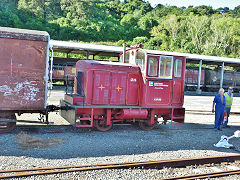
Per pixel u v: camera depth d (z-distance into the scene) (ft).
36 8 269.85
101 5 372.17
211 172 16.93
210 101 69.41
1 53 22.30
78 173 15.12
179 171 17.17
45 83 23.81
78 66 29.45
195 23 244.01
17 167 15.57
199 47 230.89
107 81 27.22
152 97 28.32
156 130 30.30
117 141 23.67
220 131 31.63
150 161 17.85
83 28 249.55
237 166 18.93
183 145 23.81
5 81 22.59
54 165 16.34
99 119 27.55
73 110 25.11
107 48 76.18
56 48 76.79
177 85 29.76
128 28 290.76
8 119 23.27
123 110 27.30
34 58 23.31
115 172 15.81
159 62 28.17
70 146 20.99
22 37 22.62
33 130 25.71
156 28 269.64
